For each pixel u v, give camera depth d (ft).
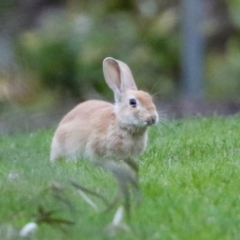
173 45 85.87
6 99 78.18
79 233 25.77
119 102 39.47
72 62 84.43
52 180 31.12
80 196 29.07
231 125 46.19
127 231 25.77
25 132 54.39
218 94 82.48
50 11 94.32
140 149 39.19
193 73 78.95
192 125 47.67
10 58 81.35
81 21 86.79
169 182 31.58
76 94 83.87
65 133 39.42
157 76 84.48
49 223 26.48
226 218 26.84
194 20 78.64
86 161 36.22
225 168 33.71
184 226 26.03
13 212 28.22
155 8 89.45
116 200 27.73
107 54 84.43
